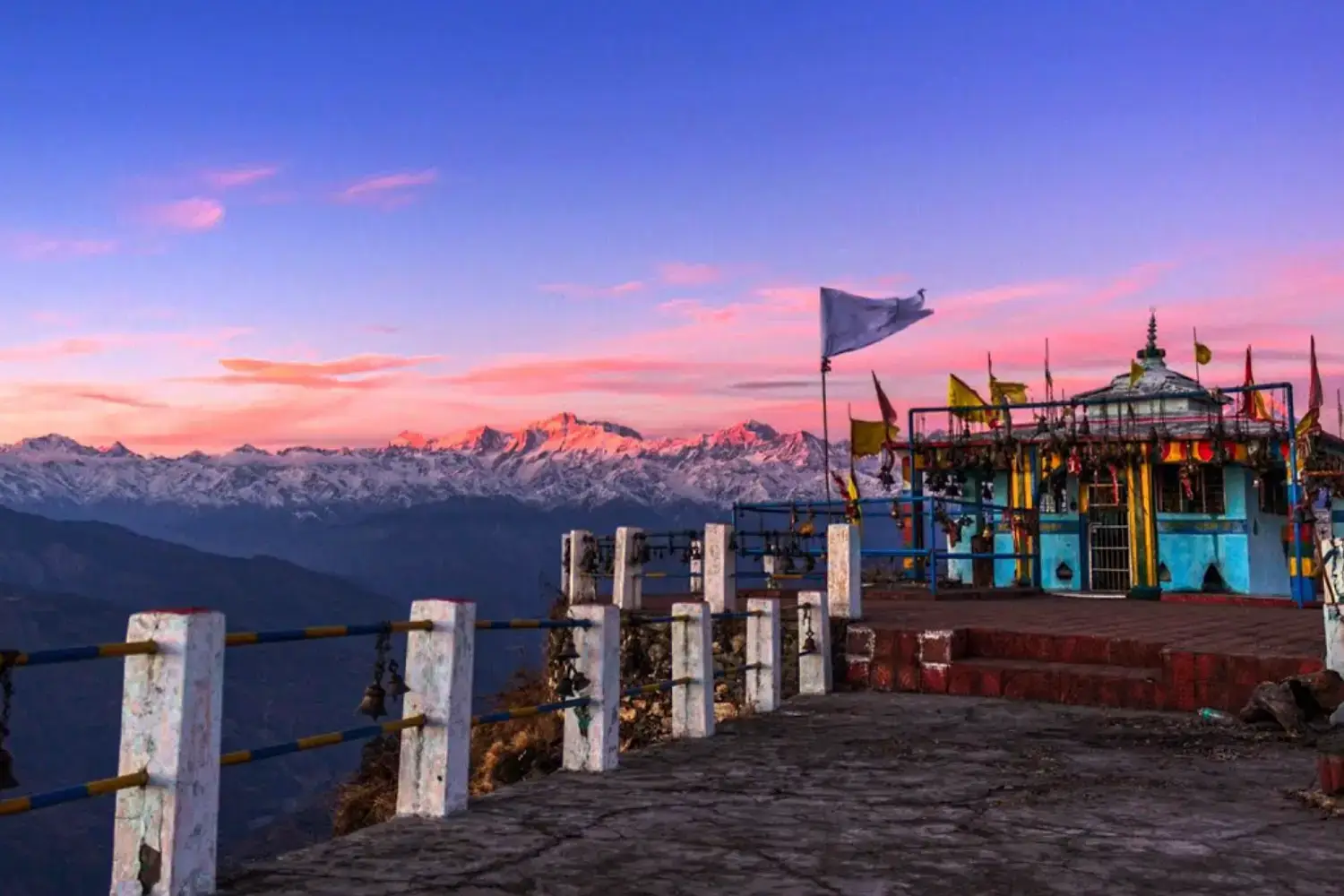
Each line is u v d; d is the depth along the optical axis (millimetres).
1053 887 6016
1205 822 7422
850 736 11016
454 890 6016
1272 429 24969
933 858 6582
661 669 15695
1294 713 10617
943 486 28062
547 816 7684
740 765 9555
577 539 18844
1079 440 26141
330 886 6066
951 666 13844
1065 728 11281
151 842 5688
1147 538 26312
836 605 15789
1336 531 25938
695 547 18828
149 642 5781
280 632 6473
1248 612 18375
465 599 7887
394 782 18922
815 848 6848
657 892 5992
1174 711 12234
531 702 17891
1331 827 7266
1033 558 24344
